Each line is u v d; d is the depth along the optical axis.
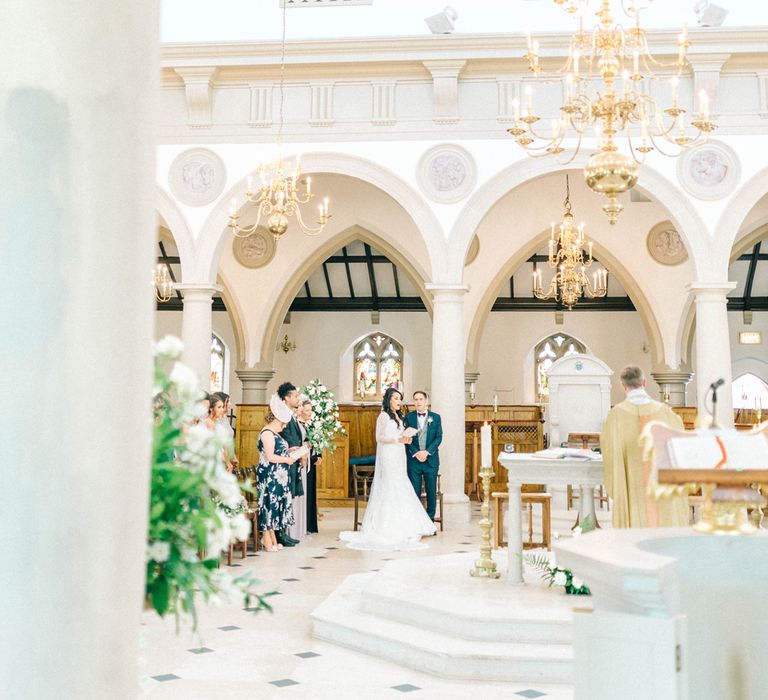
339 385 24.08
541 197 17.69
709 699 2.88
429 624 5.55
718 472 2.98
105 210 1.73
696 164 11.40
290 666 5.20
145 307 1.85
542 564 6.26
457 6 11.95
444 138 11.77
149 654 5.41
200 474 2.27
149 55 1.90
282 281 18.45
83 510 1.63
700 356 11.32
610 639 2.47
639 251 17.89
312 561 8.69
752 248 21.44
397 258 18.00
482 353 23.52
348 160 11.87
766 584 2.92
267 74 12.02
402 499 9.87
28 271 1.62
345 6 12.01
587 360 14.13
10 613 1.54
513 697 4.60
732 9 11.49
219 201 12.05
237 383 23.75
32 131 1.65
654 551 2.90
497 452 15.57
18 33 1.67
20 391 1.59
